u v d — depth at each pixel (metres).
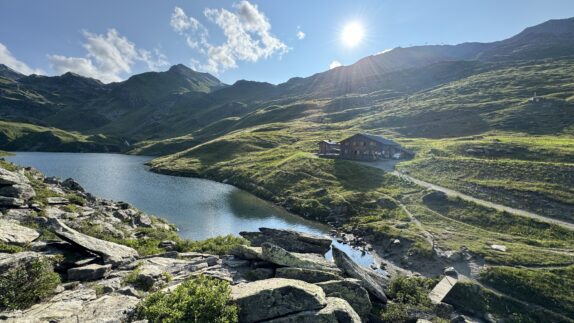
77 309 15.63
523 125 120.88
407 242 46.53
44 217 30.09
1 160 50.97
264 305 17.09
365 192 70.25
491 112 142.38
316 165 96.00
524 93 163.12
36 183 45.78
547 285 31.98
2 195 33.44
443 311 27.53
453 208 56.41
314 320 16.67
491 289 33.03
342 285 22.20
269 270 25.03
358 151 107.31
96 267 21.44
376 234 51.50
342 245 49.91
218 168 123.44
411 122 156.75
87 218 37.12
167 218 63.31
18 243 22.30
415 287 30.20
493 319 29.39
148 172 130.25
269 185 89.56
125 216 46.69
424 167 81.19
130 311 15.78
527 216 49.06
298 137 162.38
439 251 42.31
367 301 22.20
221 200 80.81
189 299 15.55
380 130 152.62
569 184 57.00
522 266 36.16
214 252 34.00
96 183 97.62
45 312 15.02
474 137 113.81
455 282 33.75
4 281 15.85
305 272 23.52
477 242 43.59
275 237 36.47
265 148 147.38
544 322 28.59
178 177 119.06
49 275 17.95
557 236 43.25
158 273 22.66
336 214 63.81
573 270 33.91
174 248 35.16
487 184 62.91
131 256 26.14
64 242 24.55
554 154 74.56
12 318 13.86
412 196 64.56
